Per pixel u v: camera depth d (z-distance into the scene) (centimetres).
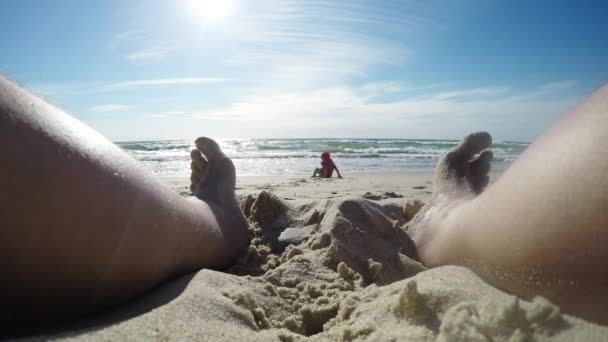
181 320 103
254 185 628
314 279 159
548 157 102
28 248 93
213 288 127
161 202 132
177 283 131
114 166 117
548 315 87
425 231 196
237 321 111
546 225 97
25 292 96
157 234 126
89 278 106
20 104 99
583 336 81
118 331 95
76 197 100
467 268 130
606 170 87
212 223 172
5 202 89
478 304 94
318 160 1292
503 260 109
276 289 145
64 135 105
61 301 103
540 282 98
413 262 182
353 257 176
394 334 96
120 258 112
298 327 126
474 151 282
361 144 2233
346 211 203
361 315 115
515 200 108
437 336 91
